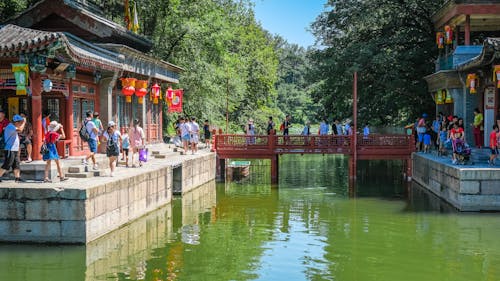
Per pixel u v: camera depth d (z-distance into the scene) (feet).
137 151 72.74
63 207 47.85
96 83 76.43
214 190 89.81
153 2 117.91
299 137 99.04
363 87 120.88
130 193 58.54
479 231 55.67
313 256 47.98
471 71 86.53
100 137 74.13
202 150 104.17
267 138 99.86
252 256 47.93
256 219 65.10
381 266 44.65
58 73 62.69
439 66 103.45
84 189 47.55
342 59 116.67
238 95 163.43
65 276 41.34
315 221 63.67
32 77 56.18
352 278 41.50
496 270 43.04
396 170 120.26
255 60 200.13
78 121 71.20
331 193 86.07
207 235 56.29
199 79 121.90
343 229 58.90
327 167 131.13
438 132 93.76
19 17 76.59
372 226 60.13
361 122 123.95
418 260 46.26
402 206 72.33
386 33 123.75
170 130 148.77
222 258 47.21
